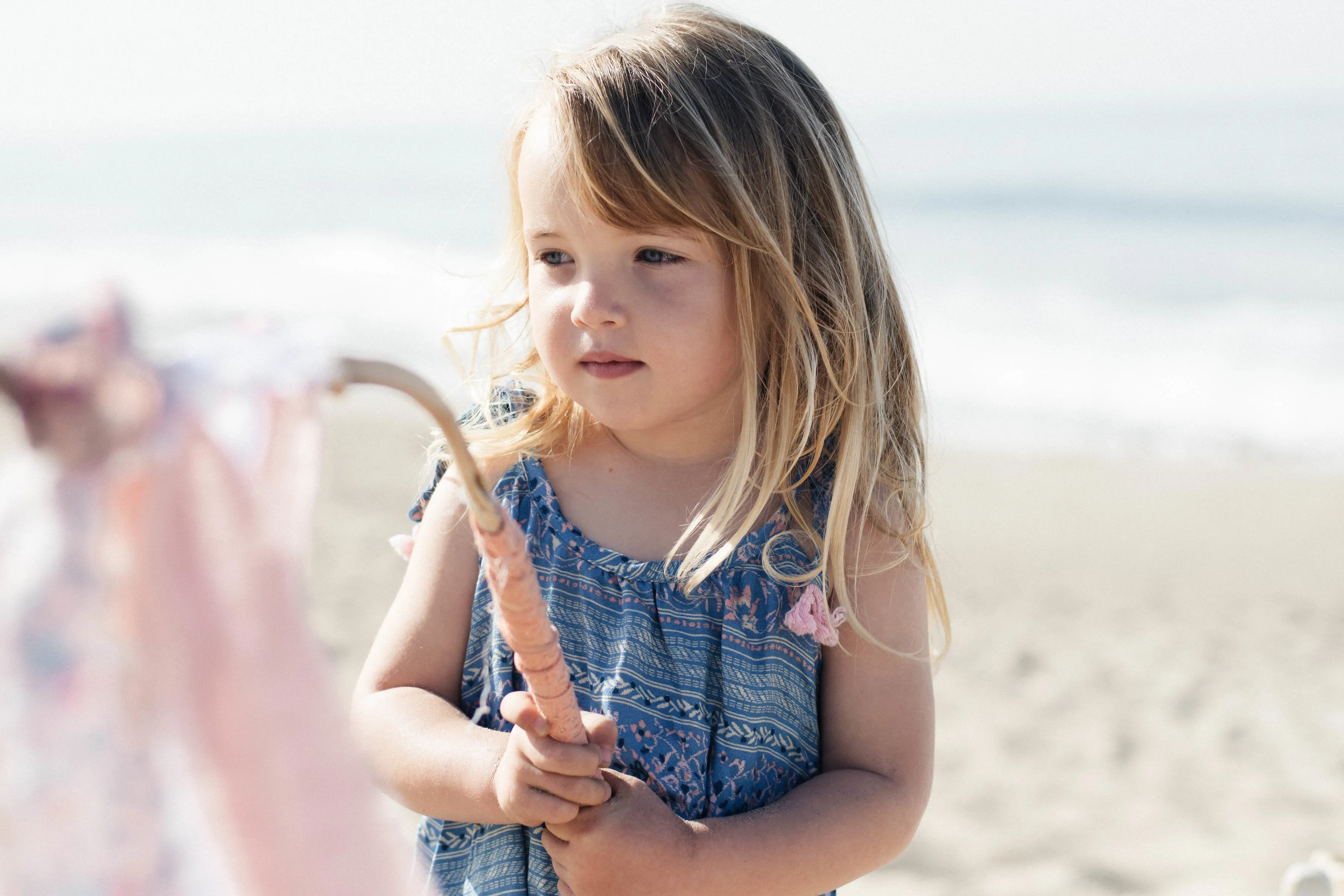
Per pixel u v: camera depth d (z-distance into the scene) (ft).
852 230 5.37
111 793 2.29
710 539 4.87
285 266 53.06
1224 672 16.87
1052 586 20.54
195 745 2.37
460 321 5.88
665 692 4.78
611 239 4.60
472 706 4.96
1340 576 20.81
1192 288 46.68
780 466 4.94
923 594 5.23
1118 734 14.96
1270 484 26.63
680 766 4.71
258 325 2.56
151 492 2.32
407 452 26.76
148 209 76.79
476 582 5.08
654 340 4.59
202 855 2.40
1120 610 19.35
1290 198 63.41
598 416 4.73
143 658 2.31
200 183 91.91
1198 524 23.93
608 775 4.39
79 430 2.24
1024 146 89.45
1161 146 84.48
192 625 2.34
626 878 4.26
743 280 4.75
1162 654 17.53
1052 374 36.14
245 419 2.42
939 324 42.34
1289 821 12.85
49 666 2.24
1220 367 36.37
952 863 12.08
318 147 125.39
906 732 5.00
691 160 4.61
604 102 4.57
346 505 22.59
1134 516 24.54
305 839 2.45
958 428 31.24
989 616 19.17
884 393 5.57
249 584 2.41
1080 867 11.96
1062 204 65.92
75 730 2.27
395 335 37.88
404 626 5.03
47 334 2.22
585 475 5.18
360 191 85.40
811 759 4.98
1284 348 37.88
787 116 5.10
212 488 2.37
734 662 4.84
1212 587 20.45
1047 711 15.66
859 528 5.15
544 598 4.92
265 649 2.42
